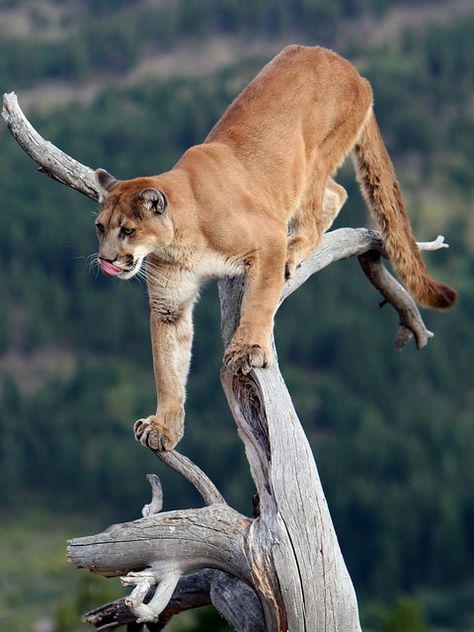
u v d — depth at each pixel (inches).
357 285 2470.5
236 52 4062.5
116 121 3262.8
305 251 350.6
